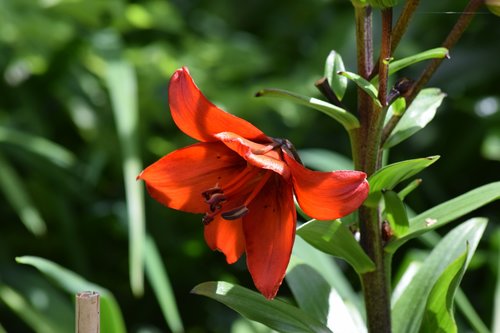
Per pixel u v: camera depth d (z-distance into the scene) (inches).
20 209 58.8
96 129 66.7
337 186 33.1
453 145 69.6
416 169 34.5
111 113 67.2
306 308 37.8
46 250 66.9
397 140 36.0
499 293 49.5
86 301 34.0
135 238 51.3
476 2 34.8
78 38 64.2
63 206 63.4
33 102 66.6
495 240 58.1
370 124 34.7
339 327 37.5
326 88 35.5
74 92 67.6
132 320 66.7
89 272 63.8
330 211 33.4
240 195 35.1
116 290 67.4
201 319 67.1
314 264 45.9
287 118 68.7
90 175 62.1
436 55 33.9
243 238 35.4
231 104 66.8
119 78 58.7
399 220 35.2
